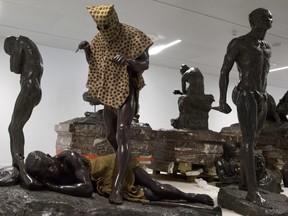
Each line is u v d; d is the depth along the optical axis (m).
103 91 2.92
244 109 3.56
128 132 2.84
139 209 2.58
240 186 3.93
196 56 7.71
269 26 3.70
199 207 2.84
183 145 5.26
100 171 2.94
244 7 4.94
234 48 3.71
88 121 4.68
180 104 5.77
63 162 2.77
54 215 2.30
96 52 3.06
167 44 6.81
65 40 6.88
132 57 2.87
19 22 5.95
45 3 5.10
